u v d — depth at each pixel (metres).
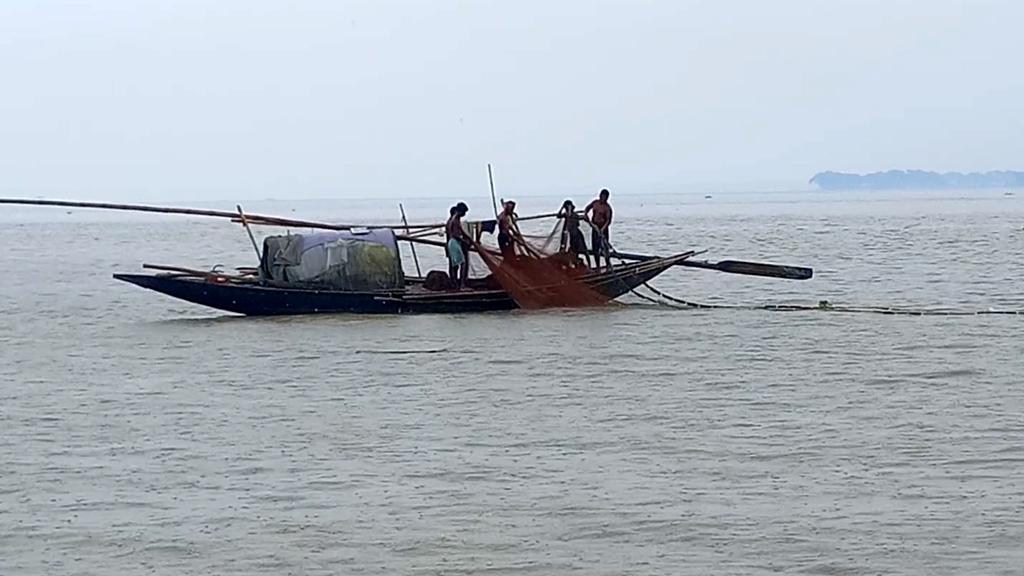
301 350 25.16
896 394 19.64
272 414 18.75
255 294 29.45
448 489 14.32
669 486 14.34
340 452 16.17
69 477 15.05
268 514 13.45
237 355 24.73
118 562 12.06
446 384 21.20
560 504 13.66
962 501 13.55
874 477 14.59
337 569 11.81
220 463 15.65
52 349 26.25
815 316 29.58
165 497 14.15
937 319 28.83
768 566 11.70
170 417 18.62
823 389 20.19
